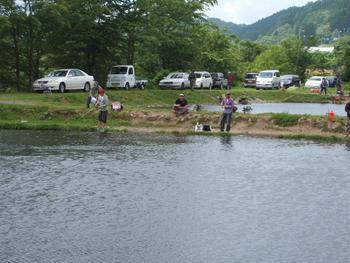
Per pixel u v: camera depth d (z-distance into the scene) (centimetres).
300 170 1909
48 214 1334
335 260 1048
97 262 1038
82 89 4316
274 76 6544
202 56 7644
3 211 1358
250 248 1112
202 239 1164
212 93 5322
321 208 1408
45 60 4922
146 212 1356
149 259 1052
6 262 1034
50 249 1104
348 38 11800
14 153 2200
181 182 1689
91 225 1252
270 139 2783
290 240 1161
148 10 5100
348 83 9275
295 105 5022
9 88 4506
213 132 2952
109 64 5150
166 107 4169
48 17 4200
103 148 2377
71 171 1842
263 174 1833
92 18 4669
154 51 5853
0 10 4078
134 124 3206
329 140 2770
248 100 5412
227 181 1714
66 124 3084
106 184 1650
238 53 10781
